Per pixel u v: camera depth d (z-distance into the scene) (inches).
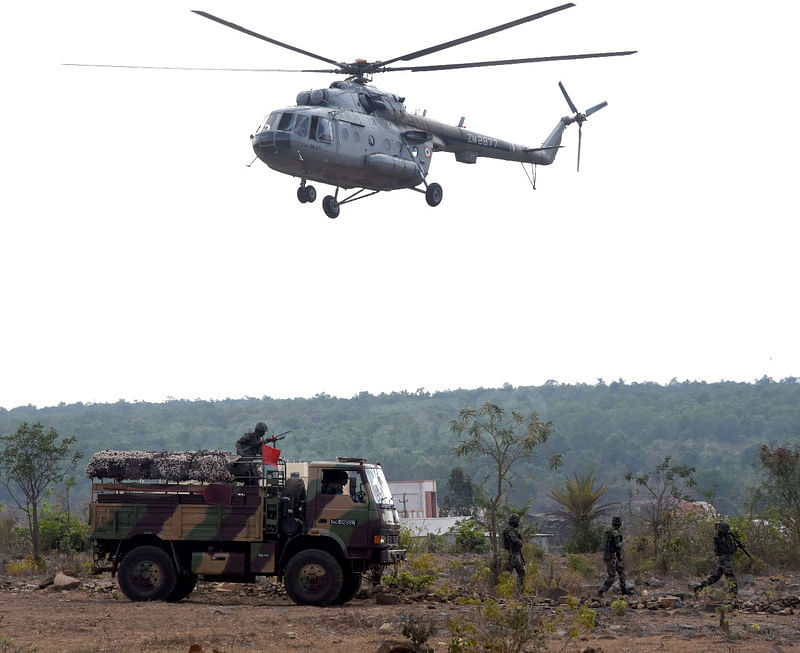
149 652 1146.7
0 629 1343.5
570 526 3048.7
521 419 2353.6
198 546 1726.1
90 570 1774.1
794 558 2388.0
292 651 1175.6
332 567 1675.7
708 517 2667.3
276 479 1720.0
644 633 1384.1
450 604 1711.4
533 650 1155.3
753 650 1223.5
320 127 2591.0
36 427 2524.6
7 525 3024.1
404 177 2849.4
